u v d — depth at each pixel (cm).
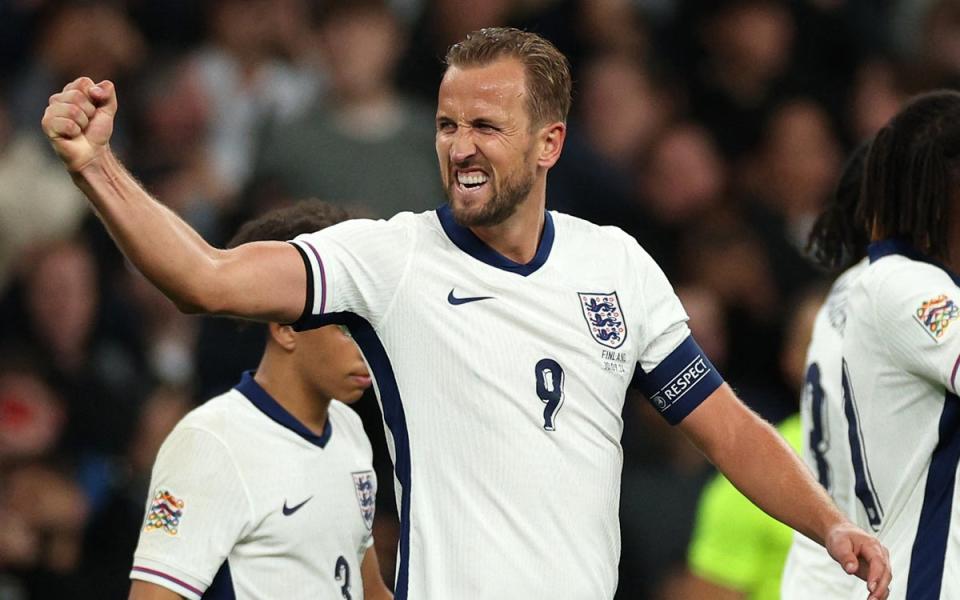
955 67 3800
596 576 1426
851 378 1652
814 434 1741
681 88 3819
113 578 2578
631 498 2756
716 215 3484
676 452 2797
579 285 1459
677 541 2739
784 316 3219
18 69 3691
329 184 2994
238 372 2770
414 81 3578
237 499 1602
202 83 3650
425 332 1419
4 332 3086
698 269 3291
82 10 3675
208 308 1316
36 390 2723
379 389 1438
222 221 3045
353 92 3056
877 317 1605
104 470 2766
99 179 1264
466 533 1402
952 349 1537
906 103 1681
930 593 1576
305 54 3750
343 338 1620
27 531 2592
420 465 1418
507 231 1448
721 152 3725
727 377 3164
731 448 1512
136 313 3181
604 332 1451
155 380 2975
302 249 1382
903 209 1630
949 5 3831
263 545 1614
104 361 3058
